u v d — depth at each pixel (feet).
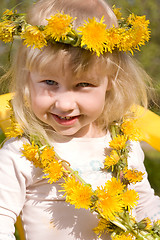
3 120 3.87
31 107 3.54
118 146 3.60
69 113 3.35
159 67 8.55
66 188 3.34
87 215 3.53
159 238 3.45
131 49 3.55
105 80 3.45
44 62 3.27
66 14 3.34
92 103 3.38
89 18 3.29
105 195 3.35
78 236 3.51
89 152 3.64
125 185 3.44
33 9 3.47
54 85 3.34
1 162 3.49
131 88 3.80
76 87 3.34
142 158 3.88
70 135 3.64
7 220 3.43
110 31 3.30
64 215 3.52
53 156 3.45
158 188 5.74
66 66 3.26
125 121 3.79
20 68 3.51
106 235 3.56
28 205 3.54
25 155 3.44
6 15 3.45
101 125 3.75
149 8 9.32
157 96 4.91
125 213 3.45
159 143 3.99
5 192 3.45
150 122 4.04
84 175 3.57
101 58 3.34
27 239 3.55
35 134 3.53
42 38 3.24
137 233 3.44
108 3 3.64
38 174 3.51
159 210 3.84
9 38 3.39
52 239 3.50
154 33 9.27
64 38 3.22
